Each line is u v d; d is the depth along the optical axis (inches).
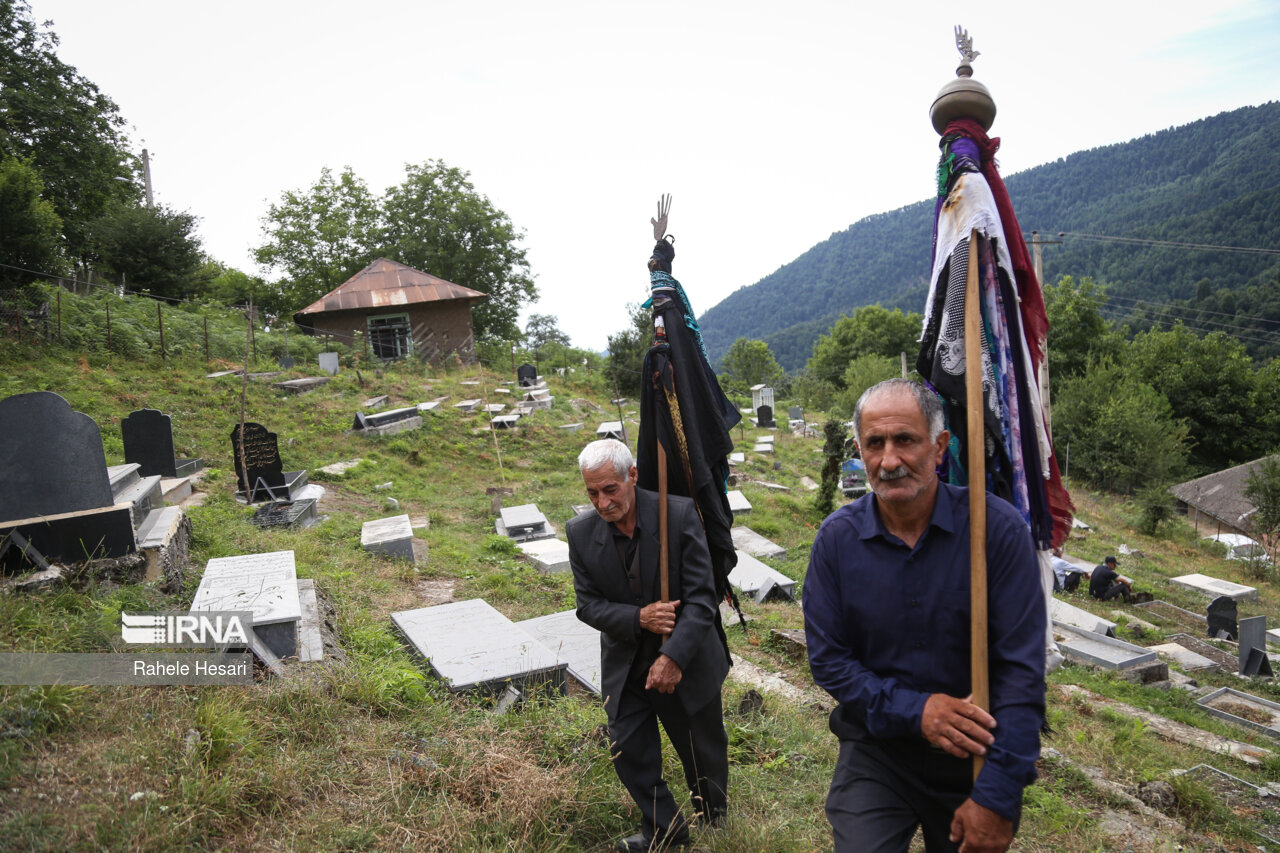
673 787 146.3
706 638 126.8
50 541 203.5
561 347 1525.6
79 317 741.9
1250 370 1969.7
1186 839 163.3
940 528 83.6
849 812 85.9
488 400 874.8
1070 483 1323.8
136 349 745.0
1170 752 235.0
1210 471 1952.5
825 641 88.0
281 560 228.7
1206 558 925.8
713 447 135.3
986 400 114.7
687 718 125.3
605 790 139.4
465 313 1209.4
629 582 124.6
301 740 143.1
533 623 249.9
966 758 84.1
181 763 120.6
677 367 131.9
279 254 1569.9
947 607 83.0
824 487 592.1
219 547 294.8
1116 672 361.4
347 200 1619.1
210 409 641.6
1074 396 1434.5
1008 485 116.6
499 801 128.3
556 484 618.2
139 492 273.3
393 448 641.0
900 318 2576.3
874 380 1524.4
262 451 431.8
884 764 88.0
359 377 836.6
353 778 133.8
